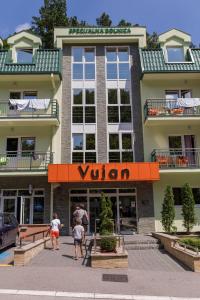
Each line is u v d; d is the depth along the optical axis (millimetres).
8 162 20766
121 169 19500
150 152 21438
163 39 23250
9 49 22688
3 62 21875
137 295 7777
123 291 8070
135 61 23141
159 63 21938
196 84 22609
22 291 7801
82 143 21625
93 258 10703
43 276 9281
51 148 21344
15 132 21797
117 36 23094
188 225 18891
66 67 22922
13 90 22375
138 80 22781
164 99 21797
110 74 22938
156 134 21750
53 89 22266
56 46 23000
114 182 20750
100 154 21422
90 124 21922
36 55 22328
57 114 21188
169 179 20984
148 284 8758
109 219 13469
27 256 11406
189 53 22641
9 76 21609
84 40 23094
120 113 22172
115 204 20719
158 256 13367
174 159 20547
